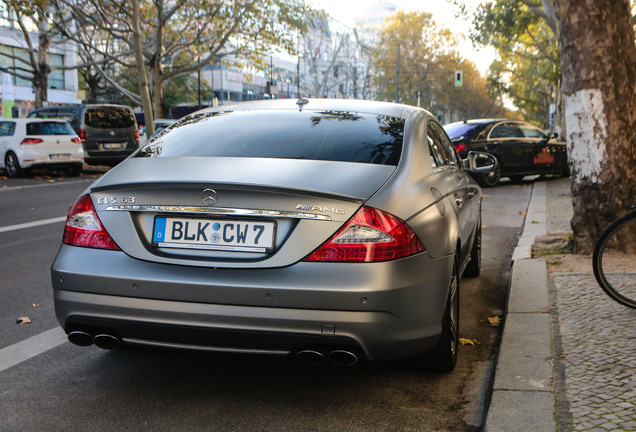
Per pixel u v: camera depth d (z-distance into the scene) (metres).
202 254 3.15
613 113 6.44
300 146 3.69
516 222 10.31
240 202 3.11
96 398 3.55
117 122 21.34
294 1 35.91
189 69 35.06
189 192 3.17
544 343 4.05
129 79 57.69
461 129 16.28
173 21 36.41
